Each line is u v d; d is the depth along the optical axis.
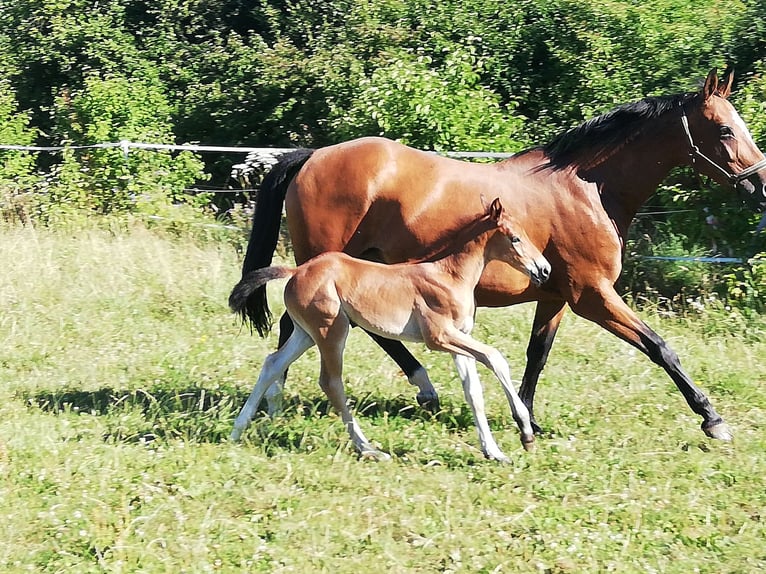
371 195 5.62
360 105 10.37
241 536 4.28
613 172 5.57
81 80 14.99
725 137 5.48
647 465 5.10
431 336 5.08
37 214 10.99
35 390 6.24
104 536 4.21
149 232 10.17
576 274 5.50
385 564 4.10
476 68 10.91
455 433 5.67
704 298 8.05
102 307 8.05
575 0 11.40
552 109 11.29
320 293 5.12
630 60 10.93
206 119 13.84
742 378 6.44
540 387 6.42
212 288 8.51
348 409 5.29
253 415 5.44
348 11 13.47
